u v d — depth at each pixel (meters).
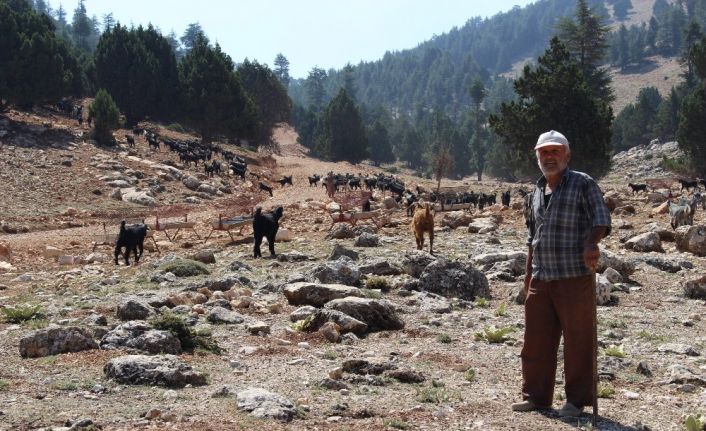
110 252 23.62
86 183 43.09
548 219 6.11
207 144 70.12
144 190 43.94
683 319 11.41
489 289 13.58
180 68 78.12
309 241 23.06
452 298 13.08
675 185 58.97
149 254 22.42
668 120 123.75
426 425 5.87
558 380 7.64
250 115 74.38
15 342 8.88
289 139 142.75
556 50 51.94
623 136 133.50
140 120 74.31
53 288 15.34
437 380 7.45
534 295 6.30
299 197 49.91
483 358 8.67
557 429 5.78
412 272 14.82
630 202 36.56
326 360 8.25
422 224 18.97
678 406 6.68
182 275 15.95
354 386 7.15
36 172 43.25
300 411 6.07
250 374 7.54
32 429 5.52
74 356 7.92
